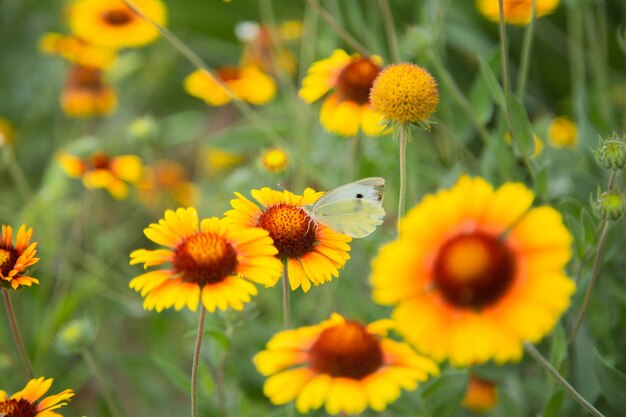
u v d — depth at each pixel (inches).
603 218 30.9
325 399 27.7
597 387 33.8
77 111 52.0
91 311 42.3
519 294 26.3
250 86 45.3
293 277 29.8
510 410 33.8
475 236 26.7
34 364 38.5
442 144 43.1
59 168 47.8
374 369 27.8
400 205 30.2
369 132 35.6
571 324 34.5
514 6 39.1
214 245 28.8
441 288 26.6
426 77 30.4
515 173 35.7
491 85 33.4
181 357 43.9
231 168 52.9
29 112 63.5
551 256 26.2
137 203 53.1
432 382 32.0
